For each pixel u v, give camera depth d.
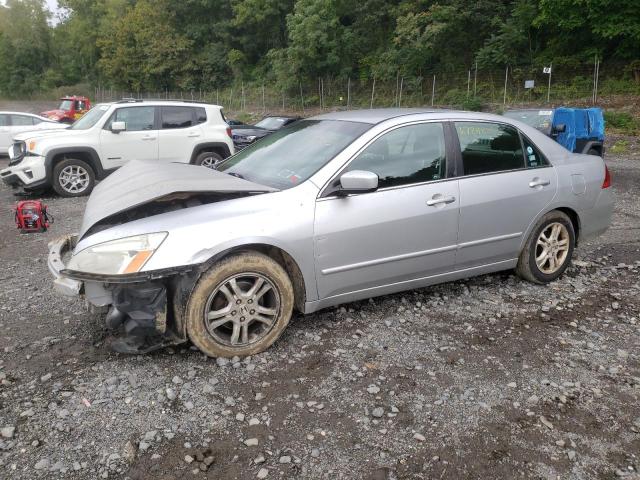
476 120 4.74
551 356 3.85
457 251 4.56
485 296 4.94
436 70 35.62
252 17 48.47
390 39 38.00
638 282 5.39
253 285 3.75
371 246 4.10
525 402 3.28
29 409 3.10
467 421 3.08
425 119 4.47
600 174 5.45
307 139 4.56
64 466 2.66
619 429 3.04
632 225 7.91
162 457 2.74
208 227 3.55
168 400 3.22
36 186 10.22
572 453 2.82
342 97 39.50
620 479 2.65
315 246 3.88
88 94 70.56
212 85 54.34
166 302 3.52
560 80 29.12
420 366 3.67
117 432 2.92
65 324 4.28
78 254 3.46
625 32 25.59
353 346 3.94
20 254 6.46
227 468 2.67
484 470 2.69
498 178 4.72
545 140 5.18
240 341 3.75
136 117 11.02
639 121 21.97
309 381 3.46
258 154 4.77
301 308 4.04
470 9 32.78
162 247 3.42
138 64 57.66
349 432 2.96
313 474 2.64
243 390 3.35
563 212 5.25
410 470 2.68
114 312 3.49
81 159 10.62
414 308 4.64
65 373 3.51
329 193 3.97
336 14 40.34
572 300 4.89
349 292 4.17
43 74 75.12
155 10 56.69
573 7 26.88
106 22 67.25
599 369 3.68
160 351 3.82
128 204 3.63
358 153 4.11
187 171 4.40
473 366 3.69
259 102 46.12
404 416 3.11
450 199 4.41
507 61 31.25
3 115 16.27
